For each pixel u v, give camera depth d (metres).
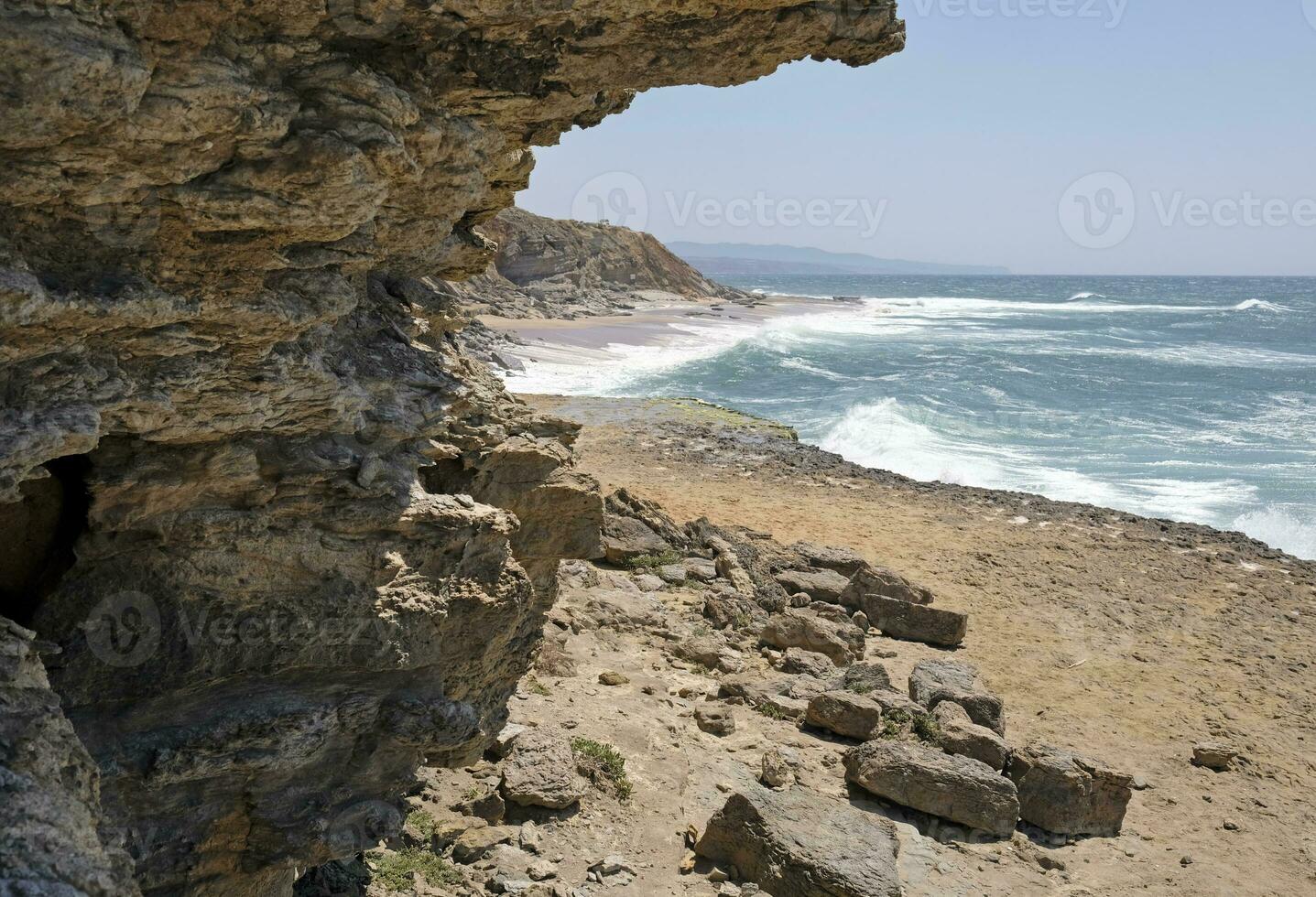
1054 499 30.22
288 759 6.15
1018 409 44.59
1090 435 39.81
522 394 39.03
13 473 4.67
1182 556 24.08
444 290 8.85
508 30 5.89
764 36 6.34
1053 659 17.59
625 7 5.86
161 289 5.16
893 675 16.00
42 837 4.17
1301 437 40.16
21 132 4.33
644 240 117.62
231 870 6.39
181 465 5.77
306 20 5.15
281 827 6.24
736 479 28.05
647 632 15.72
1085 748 14.32
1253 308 149.12
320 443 6.32
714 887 9.38
